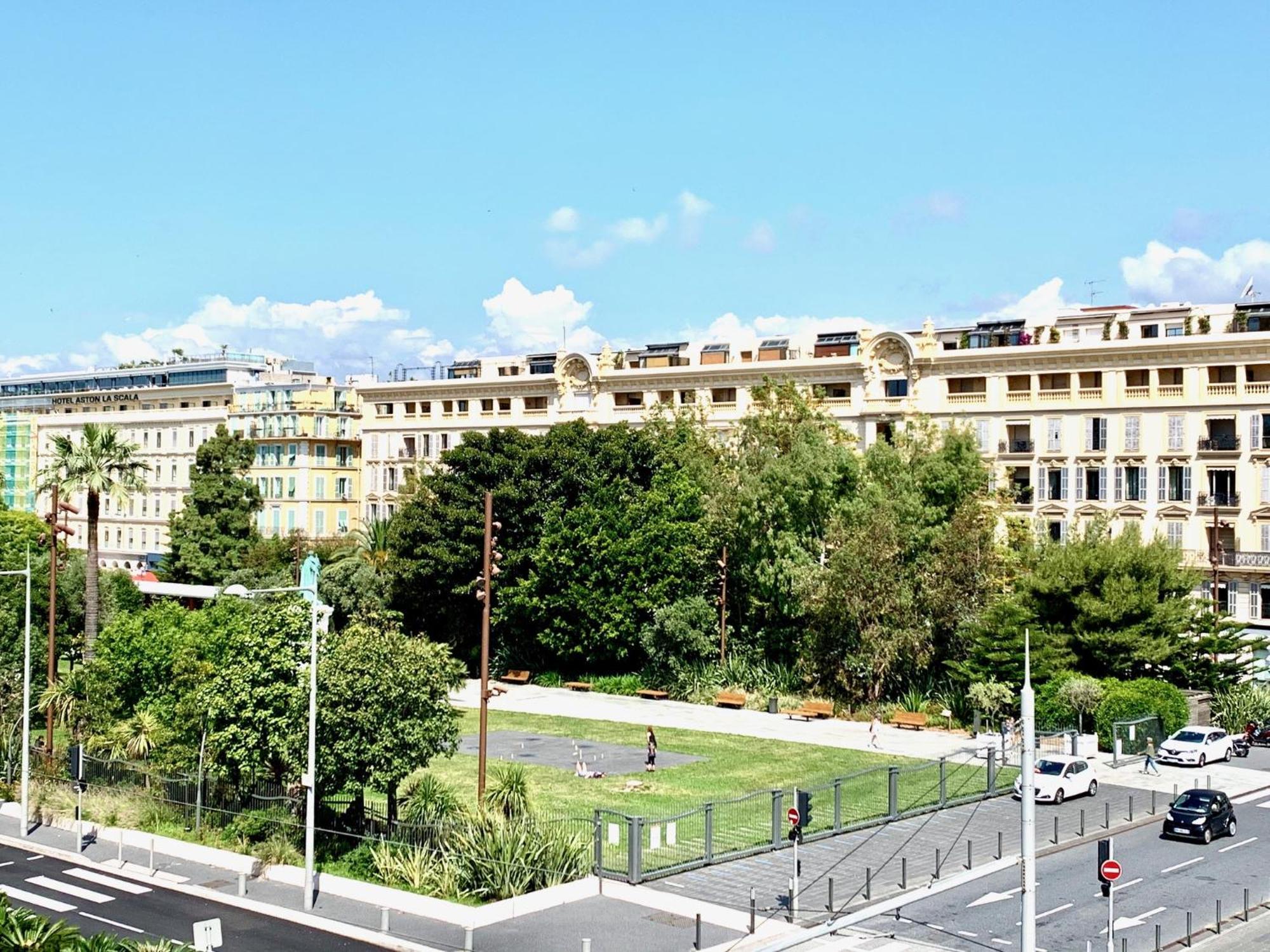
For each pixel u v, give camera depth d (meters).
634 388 109.31
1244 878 42.31
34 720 61.47
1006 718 66.12
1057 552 70.44
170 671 54.38
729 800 49.69
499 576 84.75
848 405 97.62
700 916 35.81
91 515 67.75
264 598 56.09
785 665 79.38
